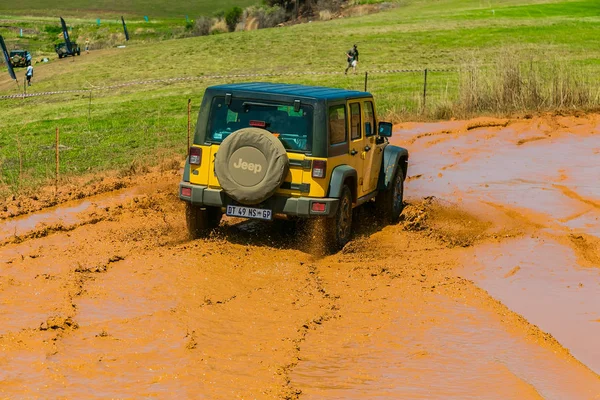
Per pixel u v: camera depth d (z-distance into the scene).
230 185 13.16
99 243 13.84
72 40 133.62
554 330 10.31
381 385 8.31
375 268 12.85
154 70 68.06
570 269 13.04
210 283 11.62
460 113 32.72
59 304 10.40
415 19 98.75
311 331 9.89
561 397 8.21
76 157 24.31
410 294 11.46
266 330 9.80
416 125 30.53
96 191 18.67
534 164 23.08
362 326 10.12
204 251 13.29
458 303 11.10
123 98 47.56
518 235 15.13
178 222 15.70
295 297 11.16
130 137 28.78
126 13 178.25
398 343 9.55
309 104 13.19
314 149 13.16
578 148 25.94
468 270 12.96
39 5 185.62
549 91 33.88
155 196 18.02
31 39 135.00
